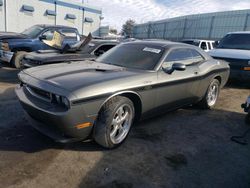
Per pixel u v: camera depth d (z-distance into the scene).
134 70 3.57
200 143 3.59
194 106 5.39
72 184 2.44
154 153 3.18
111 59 4.13
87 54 6.35
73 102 2.59
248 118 4.43
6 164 2.67
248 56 7.31
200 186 2.59
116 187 2.46
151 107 3.63
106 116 2.93
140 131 3.82
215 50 8.37
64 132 2.75
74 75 3.09
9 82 6.47
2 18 20.03
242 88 7.73
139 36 41.50
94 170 2.70
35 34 8.73
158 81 3.56
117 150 3.17
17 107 4.48
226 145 3.59
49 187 2.37
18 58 8.24
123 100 3.10
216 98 5.41
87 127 2.84
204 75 4.64
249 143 3.70
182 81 4.05
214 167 2.97
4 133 3.40
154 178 2.65
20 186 2.34
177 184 2.59
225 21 23.77
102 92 2.84
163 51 3.95
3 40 8.23
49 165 2.72
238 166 3.04
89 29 26.95
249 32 8.77
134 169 2.79
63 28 9.17
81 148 3.14
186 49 4.48
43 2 22.20
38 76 3.10
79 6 25.14
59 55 5.90
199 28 27.06
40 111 2.74
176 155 3.18
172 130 3.97
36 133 3.45
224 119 4.70
